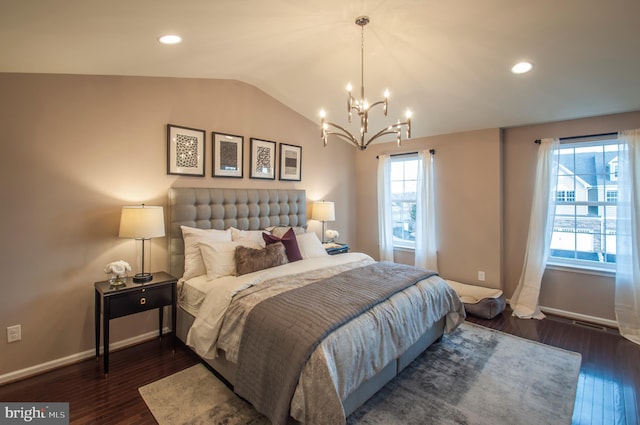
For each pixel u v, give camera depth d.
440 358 2.75
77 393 2.25
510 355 2.81
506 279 4.16
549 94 3.15
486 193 4.16
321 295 2.25
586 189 3.71
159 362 2.68
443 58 2.86
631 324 3.23
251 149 3.89
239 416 2.02
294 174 4.43
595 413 2.06
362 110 2.37
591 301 3.59
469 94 3.40
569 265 3.72
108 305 2.45
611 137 3.41
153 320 3.15
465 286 4.23
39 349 2.50
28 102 2.41
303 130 4.57
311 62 3.16
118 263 2.61
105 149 2.78
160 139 3.12
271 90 3.98
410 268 3.11
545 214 3.72
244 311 2.14
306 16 2.27
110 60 2.44
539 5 2.05
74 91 2.61
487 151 4.14
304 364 1.65
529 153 3.95
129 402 2.15
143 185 3.01
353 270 2.97
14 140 2.35
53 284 2.55
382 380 2.20
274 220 4.09
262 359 1.86
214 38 2.39
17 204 2.38
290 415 1.64
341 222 5.27
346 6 2.17
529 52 2.57
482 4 2.10
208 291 2.56
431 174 4.57
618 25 2.15
